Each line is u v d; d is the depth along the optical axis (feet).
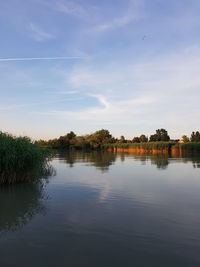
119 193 50.49
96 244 26.17
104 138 366.84
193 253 24.03
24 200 45.42
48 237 28.02
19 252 24.49
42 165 74.54
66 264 22.26
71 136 391.04
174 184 60.29
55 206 41.11
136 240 27.07
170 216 35.17
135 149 277.85
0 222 33.12
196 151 198.70
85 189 54.85
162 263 22.30
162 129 379.96
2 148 58.49
